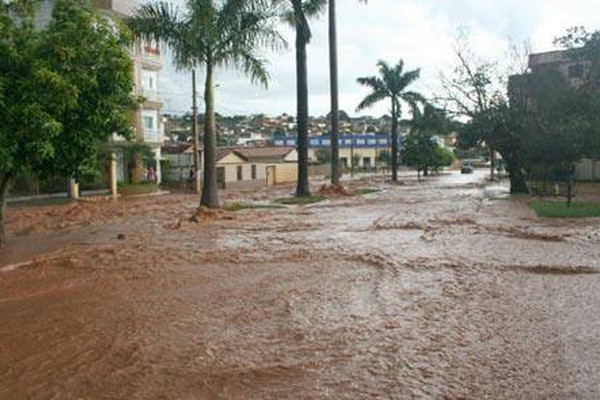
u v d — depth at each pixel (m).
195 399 6.18
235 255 14.93
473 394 6.13
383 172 97.19
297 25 32.94
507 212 24.97
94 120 16.41
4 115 14.71
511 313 9.10
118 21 19.31
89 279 12.34
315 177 76.94
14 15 17.30
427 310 9.34
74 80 15.55
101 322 9.09
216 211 25.44
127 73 16.81
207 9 25.50
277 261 14.04
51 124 14.79
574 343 7.63
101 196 40.06
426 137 78.56
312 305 9.84
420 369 6.84
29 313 9.77
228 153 59.19
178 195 43.47
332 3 39.22
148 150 46.53
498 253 14.44
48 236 20.30
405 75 61.31
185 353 7.57
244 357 7.37
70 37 15.85
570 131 32.56
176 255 15.09
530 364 6.93
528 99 36.91
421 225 20.66
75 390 6.53
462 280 11.49
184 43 26.62
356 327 8.52
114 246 16.89
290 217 24.64
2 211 18.20
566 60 40.72
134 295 10.81
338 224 21.75
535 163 37.75
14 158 15.72
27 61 15.24
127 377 6.83
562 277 11.71
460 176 79.94
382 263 13.39
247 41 26.77
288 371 6.88
